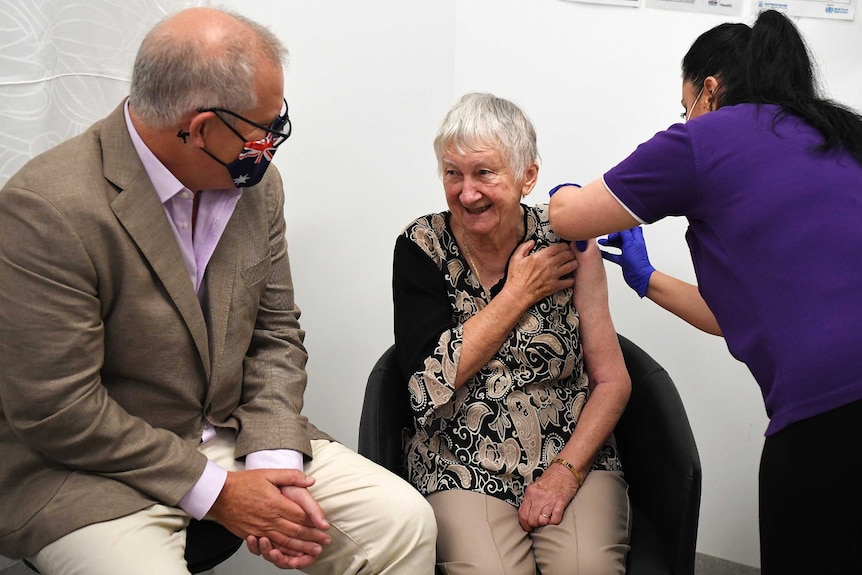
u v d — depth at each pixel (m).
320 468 1.40
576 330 1.51
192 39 1.14
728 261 1.19
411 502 1.34
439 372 1.42
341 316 2.04
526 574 1.35
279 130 1.25
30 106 1.42
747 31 1.35
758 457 1.99
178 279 1.25
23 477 1.24
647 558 1.41
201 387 1.34
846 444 1.09
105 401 1.21
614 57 1.90
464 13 2.00
